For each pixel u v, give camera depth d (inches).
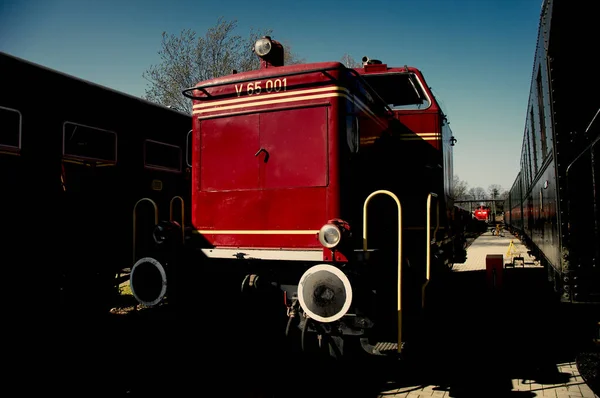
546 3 173.6
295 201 178.1
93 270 248.8
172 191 311.6
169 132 311.1
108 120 262.1
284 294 176.7
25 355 205.8
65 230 233.9
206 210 194.4
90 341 225.0
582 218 159.5
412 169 263.3
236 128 190.7
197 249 189.2
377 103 222.4
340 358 163.8
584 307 241.0
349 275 157.4
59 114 232.7
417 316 183.6
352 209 179.2
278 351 185.5
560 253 161.0
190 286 188.1
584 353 179.8
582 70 162.9
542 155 227.9
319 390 167.0
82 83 246.7
